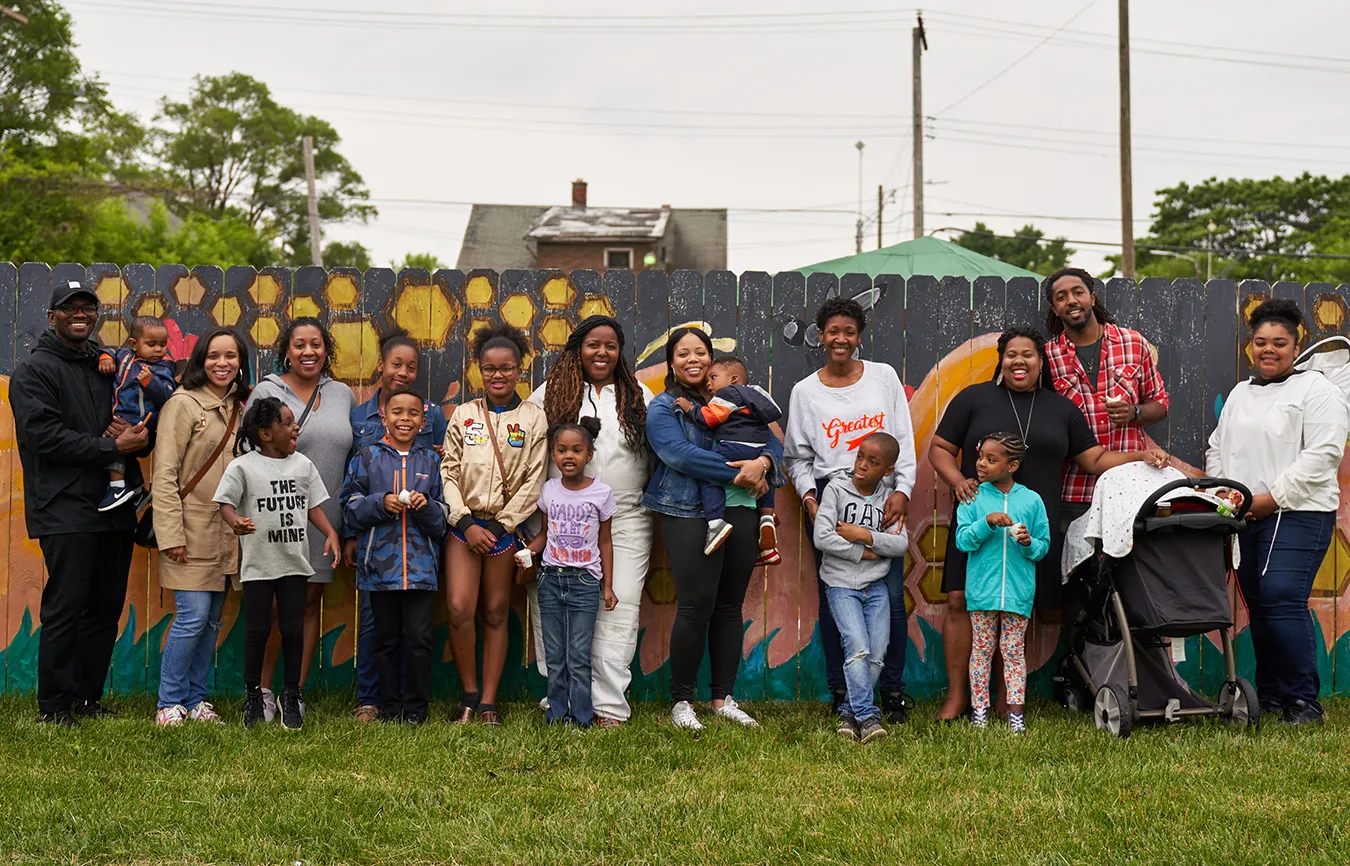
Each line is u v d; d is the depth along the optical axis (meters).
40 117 30.81
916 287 6.31
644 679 6.21
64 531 5.32
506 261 37.69
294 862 3.82
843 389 5.83
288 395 5.73
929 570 6.27
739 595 5.74
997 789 4.54
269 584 5.38
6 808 4.15
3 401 6.11
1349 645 6.40
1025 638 6.24
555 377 5.74
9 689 6.10
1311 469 5.54
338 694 6.00
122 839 3.92
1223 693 5.60
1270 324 5.73
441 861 3.85
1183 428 6.38
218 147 50.84
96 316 5.41
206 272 6.21
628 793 4.46
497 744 5.11
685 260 36.81
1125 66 21.47
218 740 5.07
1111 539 5.32
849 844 3.93
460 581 5.54
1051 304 5.96
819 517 5.61
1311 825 4.04
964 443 5.77
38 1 29.77
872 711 5.38
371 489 5.50
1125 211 21.42
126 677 6.11
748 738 5.30
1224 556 5.34
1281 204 50.06
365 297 6.23
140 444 5.42
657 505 5.55
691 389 5.72
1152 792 4.41
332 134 52.97
